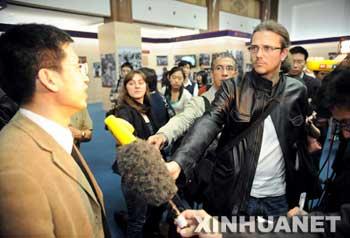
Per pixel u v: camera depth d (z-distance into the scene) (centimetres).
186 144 110
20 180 55
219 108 120
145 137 196
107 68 831
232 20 1139
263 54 113
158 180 73
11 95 67
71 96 69
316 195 132
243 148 118
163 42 1098
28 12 712
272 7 1254
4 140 60
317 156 192
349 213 61
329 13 1093
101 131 607
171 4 923
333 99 66
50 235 58
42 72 64
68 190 65
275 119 116
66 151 70
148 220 192
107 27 802
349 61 70
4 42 63
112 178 342
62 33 68
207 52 967
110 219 245
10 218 54
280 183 125
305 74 265
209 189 126
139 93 199
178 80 289
